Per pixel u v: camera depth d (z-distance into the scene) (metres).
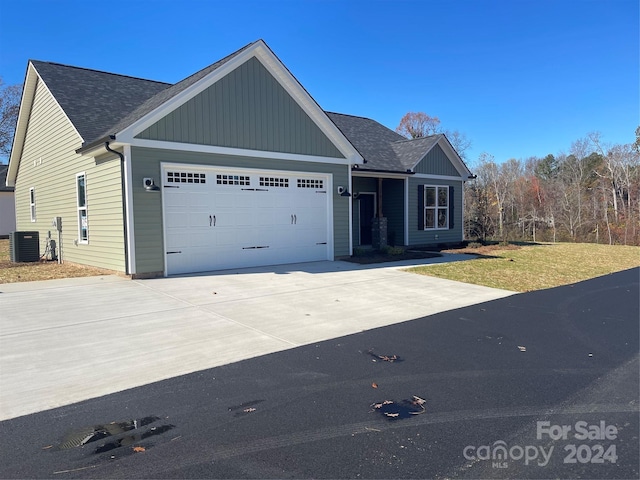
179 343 5.00
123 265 9.47
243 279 9.36
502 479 2.50
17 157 17.06
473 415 3.26
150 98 13.16
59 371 4.14
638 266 12.38
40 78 13.04
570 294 8.09
